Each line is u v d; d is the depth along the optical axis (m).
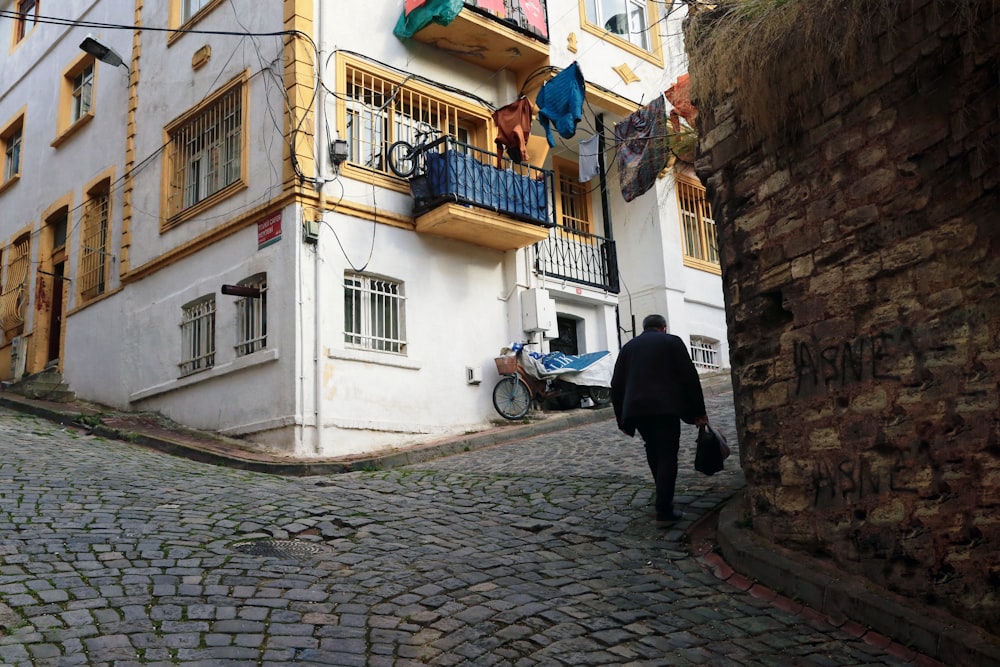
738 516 6.41
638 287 17.41
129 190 15.34
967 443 4.64
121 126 15.98
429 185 13.00
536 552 6.25
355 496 8.12
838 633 4.86
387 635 4.58
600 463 9.28
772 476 5.91
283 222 11.96
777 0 5.78
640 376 6.87
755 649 4.59
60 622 4.41
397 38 13.82
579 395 14.66
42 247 18.03
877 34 5.32
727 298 6.47
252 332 12.30
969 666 4.24
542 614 4.93
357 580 5.48
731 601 5.32
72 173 17.41
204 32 13.47
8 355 18.52
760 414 6.05
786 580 5.37
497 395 13.67
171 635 4.38
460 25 13.76
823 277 5.62
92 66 17.59
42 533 5.97
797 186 5.88
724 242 6.49
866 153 5.40
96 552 5.64
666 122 13.32
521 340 14.29
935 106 4.98
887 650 4.61
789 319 5.93
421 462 10.84
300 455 11.09
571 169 17.42
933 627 4.50
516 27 14.45
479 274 14.11
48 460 9.01
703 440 6.96
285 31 12.48
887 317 5.18
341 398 11.71
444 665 4.25
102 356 15.39
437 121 14.36
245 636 4.45
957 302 4.78
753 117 6.11
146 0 15.89
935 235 4.93
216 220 13.16
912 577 4.85
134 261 14.93
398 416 12.37
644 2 17.95
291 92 12.20
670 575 5.77
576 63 13.97
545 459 9.91
